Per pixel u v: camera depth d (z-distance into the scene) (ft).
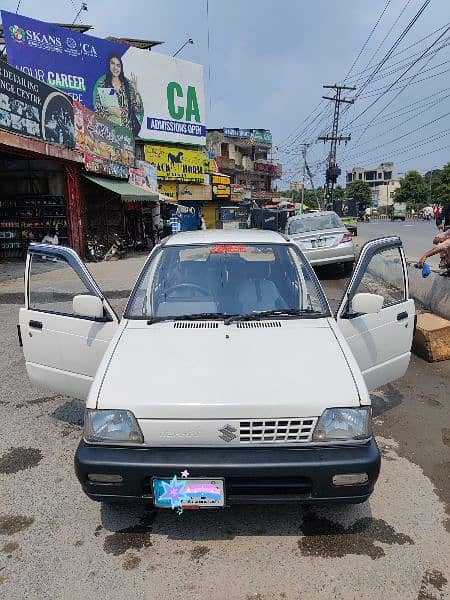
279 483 7.95
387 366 12.05
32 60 75.00
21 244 55.52
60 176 55.31
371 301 10.63
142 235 76.79
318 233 39.63
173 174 106.11
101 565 8.27
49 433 13.04
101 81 85.51
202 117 109.60
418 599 7.48
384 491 10.21
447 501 9.86
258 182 211.20
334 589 7.69
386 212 314.35
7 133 39.45
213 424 8.02
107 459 8.00
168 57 99.50
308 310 11.20
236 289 11.80
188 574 8.05
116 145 66.44
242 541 8.79
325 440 8.09
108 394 8.39
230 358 9.08
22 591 7.73
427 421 13.55
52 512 9.68
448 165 253.24
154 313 11.21
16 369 17.99
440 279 23.94
